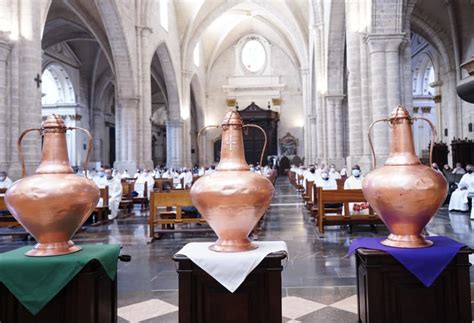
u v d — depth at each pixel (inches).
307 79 1412.4
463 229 379.6
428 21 904.9
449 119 932.0
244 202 124.7
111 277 132.3
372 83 491.8
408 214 128.8
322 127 936.3
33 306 117.3
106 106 1519.4
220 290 124.6
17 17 494.0
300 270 252.1
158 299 202.7
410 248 129.5
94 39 1130.0
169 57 1226.0
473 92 194.4
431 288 128.0
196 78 1604.3
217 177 129.3
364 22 514.3
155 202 350.6
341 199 355.6
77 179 130.6
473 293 197.2
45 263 118.9
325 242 337.1
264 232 386.9
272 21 1579.7
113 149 1600.6
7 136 485.7
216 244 134.3
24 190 124.0
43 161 132.6
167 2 1195.9
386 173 132.0
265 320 124.3
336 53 840.3
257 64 1755.7
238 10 1534.2
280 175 1686.8
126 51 875.4
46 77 1289.4
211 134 1755.7
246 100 1753.2
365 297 136.1
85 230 412.5
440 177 130.2
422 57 1227.9
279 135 1737.2
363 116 510.9
